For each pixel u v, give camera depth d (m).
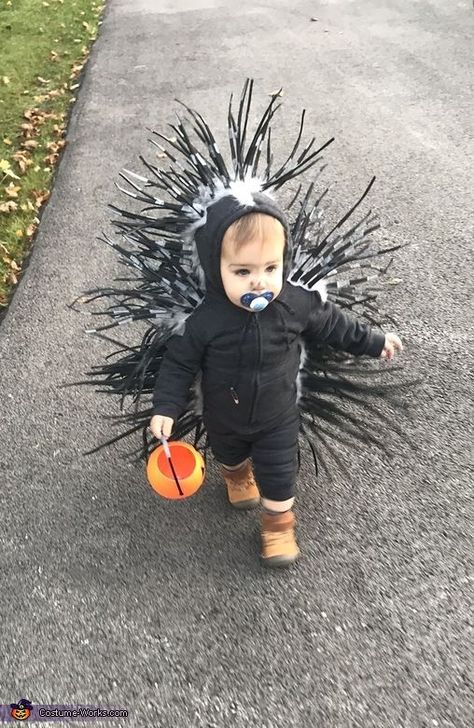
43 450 2.99
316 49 7.69
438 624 2.22
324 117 5.96
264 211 1.93
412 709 2.01
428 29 7.94
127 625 2.31
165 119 6.27
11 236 4.62
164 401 2.13
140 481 2.81
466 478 2.69
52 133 6.16
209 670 2.16
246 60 7.59
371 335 2.32
